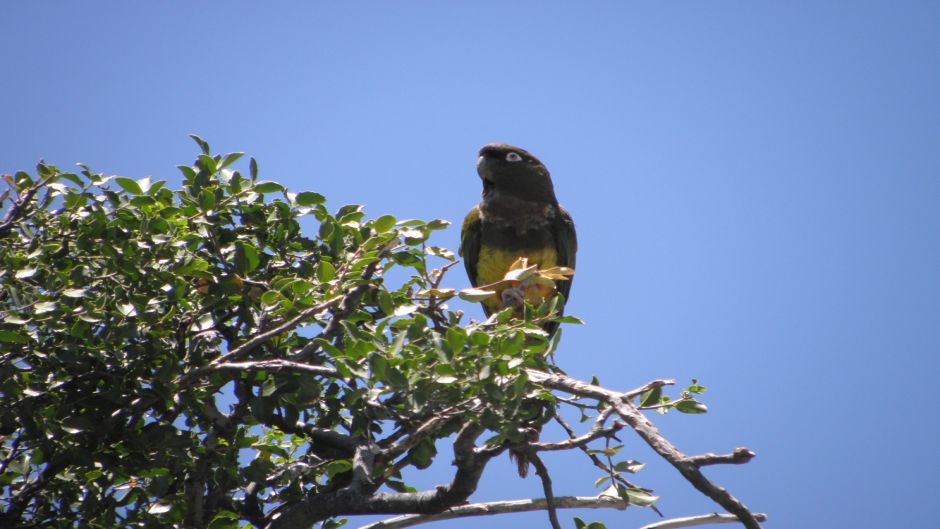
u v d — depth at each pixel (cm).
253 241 1015
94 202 933
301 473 887
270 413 867
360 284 888
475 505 961
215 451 883
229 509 935
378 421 968
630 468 827
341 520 985
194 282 957
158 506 860
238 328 971
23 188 955
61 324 832
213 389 941
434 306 977
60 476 887
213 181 992
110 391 860
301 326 955
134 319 862
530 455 885
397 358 724
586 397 756
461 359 725
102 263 906
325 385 973
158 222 910
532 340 827
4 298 880
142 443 865
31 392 832
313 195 1021
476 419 761
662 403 820
